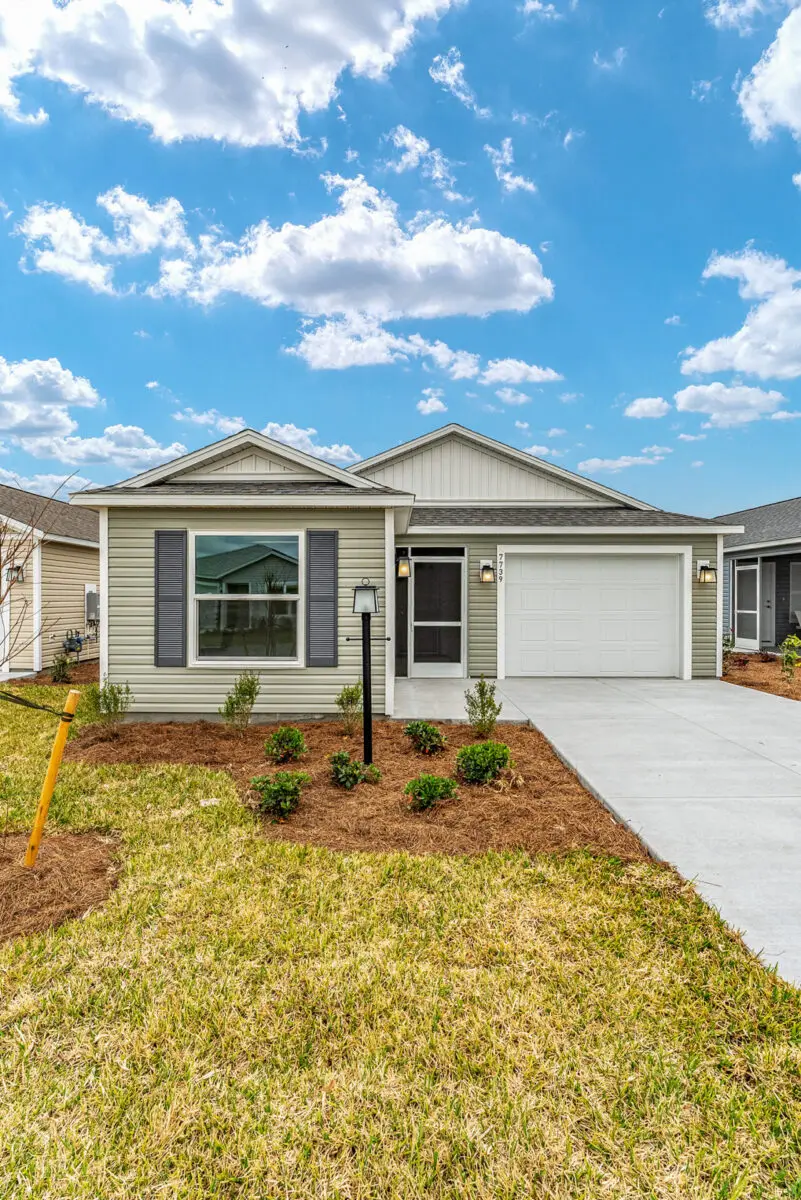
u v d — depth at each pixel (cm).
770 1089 214
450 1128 201
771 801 479
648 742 654
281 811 462
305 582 803
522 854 396
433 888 354
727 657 1337
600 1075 221
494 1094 214
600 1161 190
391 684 804
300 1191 183
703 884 351
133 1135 200
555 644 1143
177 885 356
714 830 424
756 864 374
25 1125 202
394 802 491
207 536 802
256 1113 208
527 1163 189
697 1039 237
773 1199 179
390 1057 231
